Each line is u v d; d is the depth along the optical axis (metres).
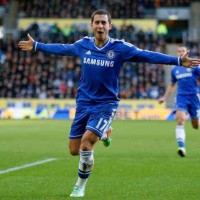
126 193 33.69
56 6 191.50
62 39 171.62
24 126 111.62
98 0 191.62
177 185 36.81
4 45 173.88
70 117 148.38
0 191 34.28
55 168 45.72
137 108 151.50
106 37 32.47
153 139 78.50
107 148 64.62
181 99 57.19
